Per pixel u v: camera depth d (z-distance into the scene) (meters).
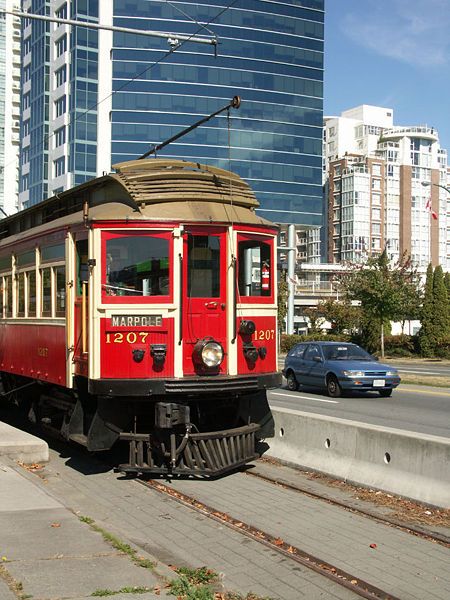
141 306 8.91
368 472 8.62
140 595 4.76
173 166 9.95
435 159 124.94
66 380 9.78
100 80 60.78
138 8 59.56
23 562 5.37
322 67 63.75
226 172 10.21
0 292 13.37
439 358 44.50
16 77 103.06
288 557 6.14
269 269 9.85
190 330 9.05
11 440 10.11
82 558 5.48
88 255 9.09
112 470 9.84
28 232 11.80
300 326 79.88
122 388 8.70
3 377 14.00
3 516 6.68
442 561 6.03
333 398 19.02
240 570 5.83
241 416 9.70
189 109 59.78
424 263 121.75
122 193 9.58
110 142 59.88
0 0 101.31
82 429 9.77
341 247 118.12
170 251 8.99
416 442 8.00
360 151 129.50
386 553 6.23
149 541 6.61
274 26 61.94
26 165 72.38
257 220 9.71
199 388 8.78
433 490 7.67
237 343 9.31
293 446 10.11
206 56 59.91
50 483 8.95
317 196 63.53
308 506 7.88
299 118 62.94
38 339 11.09
